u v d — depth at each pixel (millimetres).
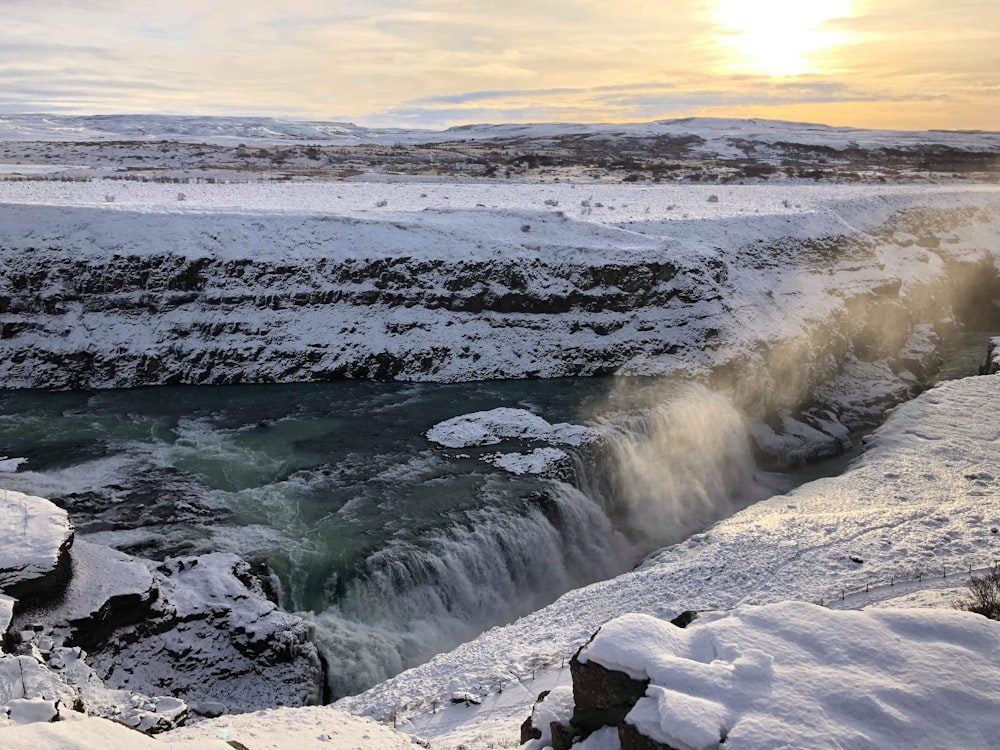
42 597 18359
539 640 20094
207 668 19906
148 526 27438
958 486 30688
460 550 27562
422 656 24516
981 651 9898
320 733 13211
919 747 8547
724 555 23859
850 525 25562
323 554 26141
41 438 35125
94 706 15680
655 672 9688
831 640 10070
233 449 34719
